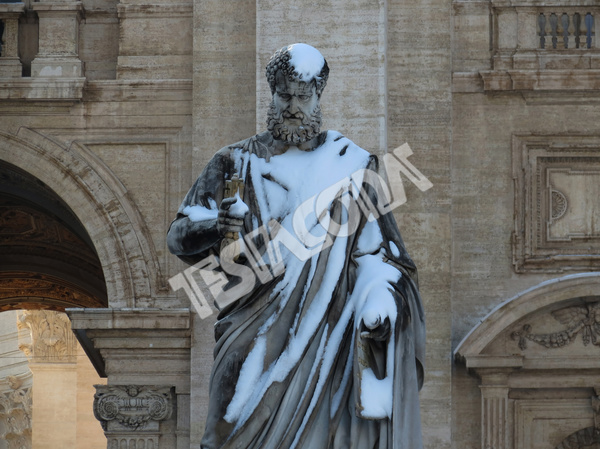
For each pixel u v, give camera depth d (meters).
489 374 23.88
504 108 24.84
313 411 8.32
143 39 25.66
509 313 23.78
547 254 24.56
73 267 33.50
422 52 24.44
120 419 24.27
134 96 25.38
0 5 25.50
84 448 48.34
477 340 23.73
